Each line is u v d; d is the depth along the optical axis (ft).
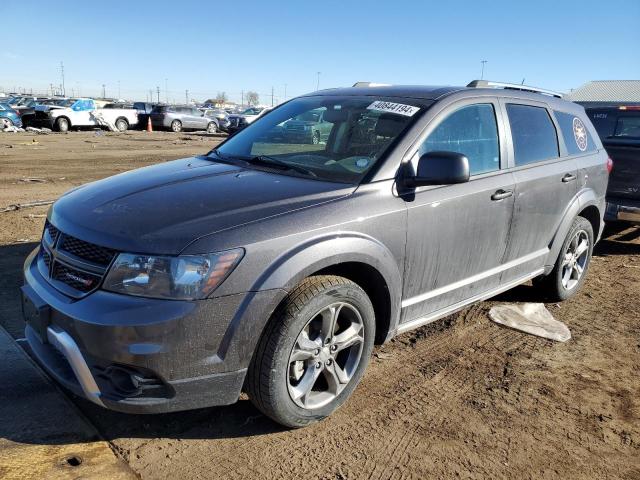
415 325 12.16
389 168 11.09
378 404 11.22
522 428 10.64
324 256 9.57
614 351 14.10
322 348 10.08
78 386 8.95
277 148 13.00
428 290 12.15
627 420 11.06
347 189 10.56
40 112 92.02
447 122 12.45
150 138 83.97
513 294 17.84
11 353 12.26
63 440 9.51
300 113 13.94
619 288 19.16
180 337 8.46
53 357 9.66
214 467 9.14
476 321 15.58
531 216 14.55
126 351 8.34
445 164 10.59
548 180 14.94
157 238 8.66
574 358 13.58
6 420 9.92
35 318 9.54
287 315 9.25
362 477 9.12
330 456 9.59
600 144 18.56
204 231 8.85
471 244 12.76
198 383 8.80
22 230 22.71
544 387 12.15
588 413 11.24
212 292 8.61
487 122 13.64
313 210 9.83
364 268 10.62
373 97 13.37
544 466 9.62
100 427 10.01
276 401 9.48
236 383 9.14
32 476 8.58
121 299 8.52
